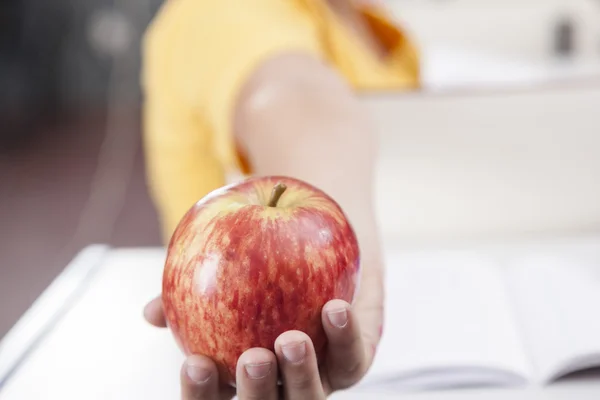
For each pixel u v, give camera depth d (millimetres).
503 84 1090
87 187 3023
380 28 1015
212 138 734
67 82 4066
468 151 1049
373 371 601
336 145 542
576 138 1041
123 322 683
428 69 1300
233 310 422
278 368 426
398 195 1062
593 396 582
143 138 3725
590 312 638
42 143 3645
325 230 434
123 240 2482
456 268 759
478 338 625
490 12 1788
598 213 1062
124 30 4031
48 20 3963
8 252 2385
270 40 605
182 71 699
